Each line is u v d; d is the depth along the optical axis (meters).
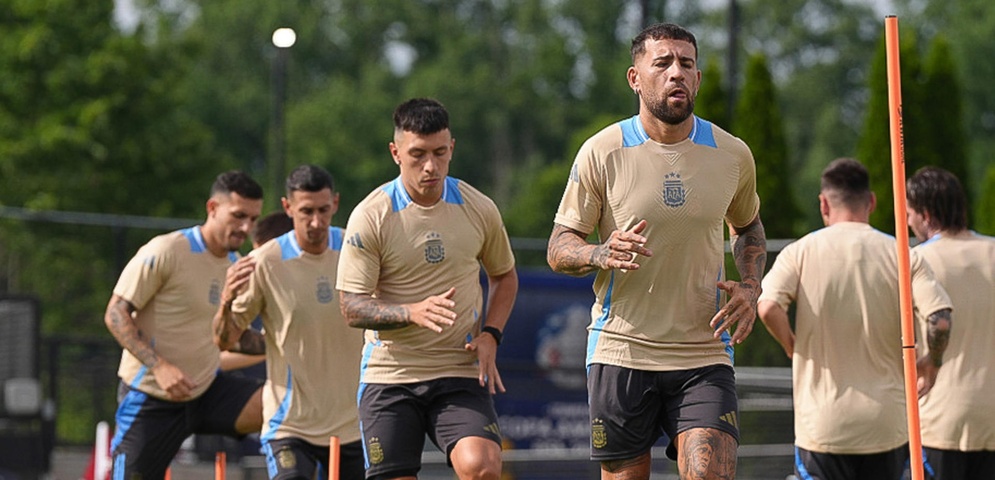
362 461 22.72
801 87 159.75
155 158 98.19
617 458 17.41
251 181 24.34
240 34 158.88
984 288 20.66
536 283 41.41
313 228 21.80
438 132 18.67
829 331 19.92
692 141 16.83
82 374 39.59
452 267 19.23
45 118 96.94
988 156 138.00
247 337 23.80
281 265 22.19
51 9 99.88
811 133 158.00
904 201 15.97
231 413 24.59
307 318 22.12
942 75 41.66
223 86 152.88
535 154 160.50
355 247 18.97
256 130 153.00
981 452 20.73
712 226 16.89
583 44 161.75
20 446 34.06
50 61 99.44
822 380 19.98
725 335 17.28
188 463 35.34
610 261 16.09
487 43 168.38
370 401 19.52
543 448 39.69
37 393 34.25
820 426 19.92
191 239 24.48
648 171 16.77
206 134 102.50
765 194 41.22
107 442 33.25
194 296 24.41
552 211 123.31
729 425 16.83
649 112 16.66
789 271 20.22
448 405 19.23
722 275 17.23
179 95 102.44
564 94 161.38
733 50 57.81
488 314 19.91
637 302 17.08
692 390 17.00
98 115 95.19
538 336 41.28
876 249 19.95
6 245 54.84
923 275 19.91
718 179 16.81
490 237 19.64
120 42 98.94
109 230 54.69
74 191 94.94
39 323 34.41
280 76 60.69
